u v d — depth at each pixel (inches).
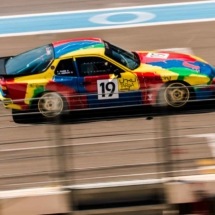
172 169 825.5
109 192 822.5
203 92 1115.9
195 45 1626.5
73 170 819.4
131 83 1165.7
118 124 1015.6
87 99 1161.4
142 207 825.5
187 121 1088.2
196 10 1958.7
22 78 1176.8
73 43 1240.8
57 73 1177.4
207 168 847.1
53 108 1147.3
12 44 1722.4
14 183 840.9
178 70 1175.6
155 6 2026.3
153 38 1710.1
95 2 2103.8
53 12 2012.8
